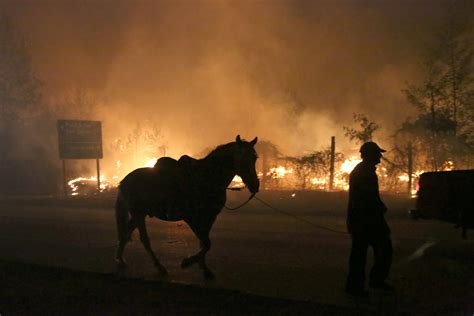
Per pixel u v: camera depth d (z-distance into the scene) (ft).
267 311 21.85
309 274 28.43
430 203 33.45
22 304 24.14
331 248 36.06
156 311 22.52
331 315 20.99
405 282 26.13
